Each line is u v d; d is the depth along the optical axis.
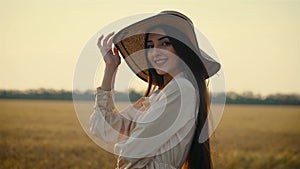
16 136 10.78
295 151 10.94
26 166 10.72
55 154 10.67
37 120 10.77
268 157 10.87
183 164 2.79
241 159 10.72
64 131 10.66
